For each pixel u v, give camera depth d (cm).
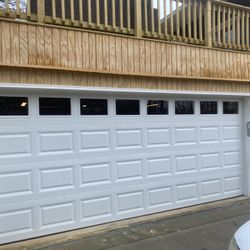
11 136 509
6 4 482
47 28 507
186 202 690
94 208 578
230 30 749
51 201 538
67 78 527
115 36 569
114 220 598
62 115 551
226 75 710
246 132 766
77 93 564
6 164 505
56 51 514
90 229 561
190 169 696
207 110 723
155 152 648
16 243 504
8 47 477
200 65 672
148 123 640
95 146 581
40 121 532
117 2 738
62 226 547
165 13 634
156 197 650
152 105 647
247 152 764
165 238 527
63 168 550
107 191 591
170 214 644
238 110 771
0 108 502
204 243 510
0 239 498
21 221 514
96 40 550
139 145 629
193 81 667
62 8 530
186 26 743
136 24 600
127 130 616
